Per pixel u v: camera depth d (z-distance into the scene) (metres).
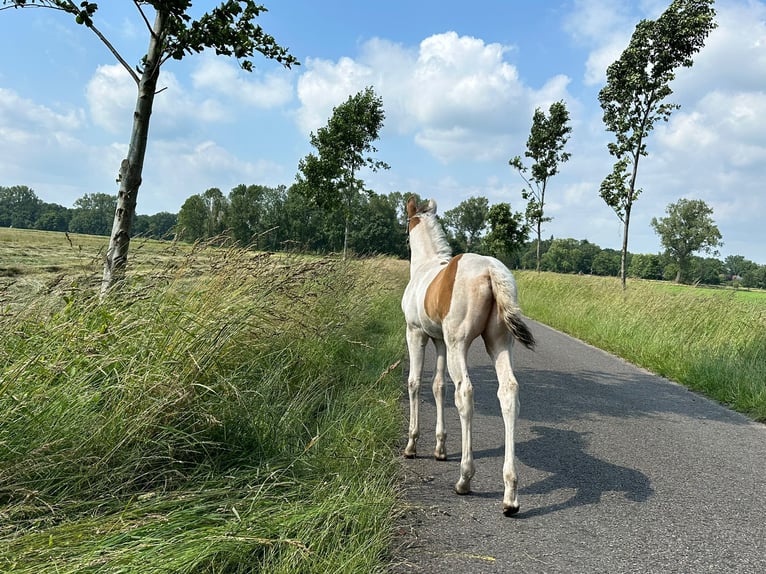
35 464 2.38
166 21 4.55
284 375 4.67
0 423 2.44
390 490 3.15
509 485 3.00
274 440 3.43
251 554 2.24
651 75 19.27
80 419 2.71
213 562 2.10
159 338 3.44
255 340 4.50
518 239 37.53
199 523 2.36
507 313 3.14
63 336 3.03
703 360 7.10
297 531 2.43
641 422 5.05
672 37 18.28
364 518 2.62
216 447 3.15
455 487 3.35
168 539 2.13
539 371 7.62
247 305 4.32
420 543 2.65
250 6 4.75
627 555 2.58
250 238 5.14
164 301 3.84
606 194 20.38
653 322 9.92
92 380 3.04
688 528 2.88
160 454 2.85
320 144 22.42
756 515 3.05
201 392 3.27
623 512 3.07
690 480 3.59
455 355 3.39
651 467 3.84
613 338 10.17
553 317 14.61
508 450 3.04
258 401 3.83
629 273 111.94
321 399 4.69
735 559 2.55
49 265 14.99
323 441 3.69
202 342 3.51
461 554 2.54
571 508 3.12
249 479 2.93
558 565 2.47
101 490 2.56
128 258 4.52
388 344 7.74
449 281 3.46
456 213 94.19
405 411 5.20
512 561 2.49
